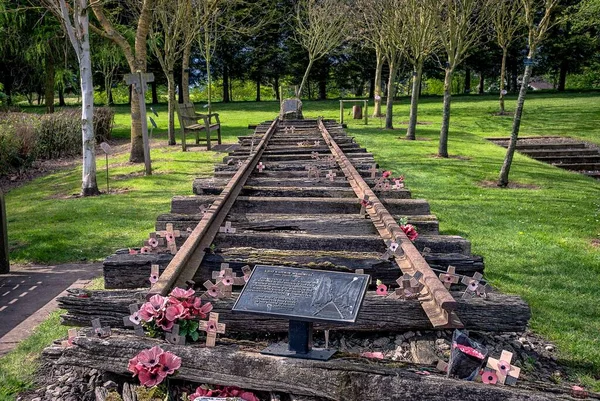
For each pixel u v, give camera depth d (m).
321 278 3.47
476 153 16.66
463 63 47.91
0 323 5.29
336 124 18.25
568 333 4.61
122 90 50.12
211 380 3.25
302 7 36.88
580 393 3.05
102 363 3.41
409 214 6.91
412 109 19.39
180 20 18.47
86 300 4.03
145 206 10.10
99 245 7.85
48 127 19.20
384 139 19.23
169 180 12.57
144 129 13.22
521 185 12.11
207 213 6.06
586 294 5.60
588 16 21.83
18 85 37.31
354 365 3.17
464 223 8.56
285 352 3.31
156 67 47.22
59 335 4.81
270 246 5.67
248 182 8.60
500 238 7.72
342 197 7.72
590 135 22.78
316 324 4.06
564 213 9.34
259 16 36.00
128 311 4.00
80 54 11.31
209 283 4.25
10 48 28.52
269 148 12.60
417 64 19.08
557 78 61.09
